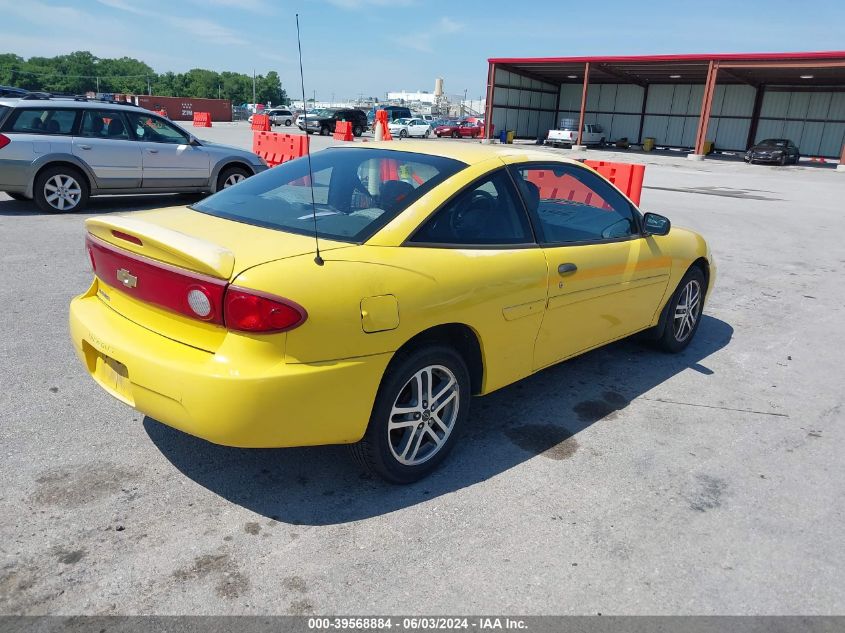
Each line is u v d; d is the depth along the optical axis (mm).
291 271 2598
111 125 9852
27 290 5824
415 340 3049
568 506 3113
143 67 162375
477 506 3072
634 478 3393
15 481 3045
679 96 47719
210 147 10891
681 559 2777
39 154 9180
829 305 7004
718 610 2500
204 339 2660
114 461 3270
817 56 32688
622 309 4328
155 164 10211
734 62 35562
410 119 48938
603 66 43250
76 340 3148
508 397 4309
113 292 3098
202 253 2561
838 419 4238
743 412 4266
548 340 3756
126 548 2656
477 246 3268
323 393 2668
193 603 2391
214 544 2713
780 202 16609
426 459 3244
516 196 3578
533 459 3527
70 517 2824
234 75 150500
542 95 52125
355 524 2891
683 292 5039
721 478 3443
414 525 2904
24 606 2330
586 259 3842
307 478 3232
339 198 3305
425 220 3092
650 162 33625
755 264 8898
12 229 8289
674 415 4164
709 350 5430
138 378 2713
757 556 2826
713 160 38281
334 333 2648
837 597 2605
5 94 22688
